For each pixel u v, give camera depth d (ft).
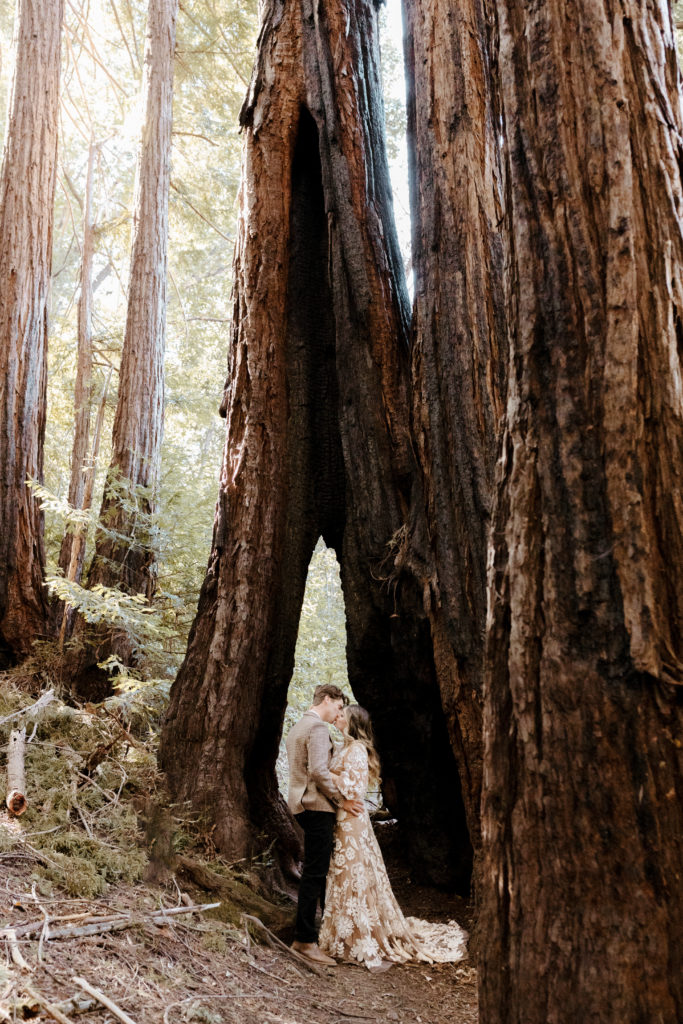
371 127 20.77
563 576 7.05
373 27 21.94
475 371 15.66
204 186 45.83
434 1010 11.90
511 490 7.69
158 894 12.64
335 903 14.07
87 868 12.12
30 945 9.43
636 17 8.06
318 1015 10.78
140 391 29.27
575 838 6.50
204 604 18.60
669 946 6.06
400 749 18.75
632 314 7.19
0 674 22.24
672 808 6.29
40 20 27.96
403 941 14.26
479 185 16.62
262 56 21.36
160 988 9.63
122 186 52.90
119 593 21.03
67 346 46.11
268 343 19.72
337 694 15.52
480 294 16.02
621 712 6.53
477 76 17.31
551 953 6.43
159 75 33.19
